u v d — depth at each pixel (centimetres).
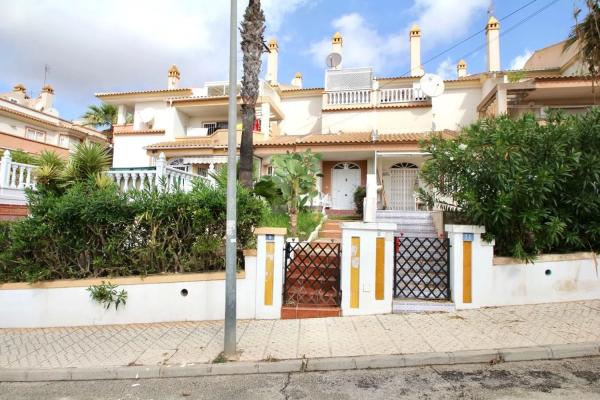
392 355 468
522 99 1561
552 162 620
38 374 459
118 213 641
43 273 639
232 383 431
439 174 730
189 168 1811
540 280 656
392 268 643
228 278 489
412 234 958
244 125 1048
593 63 906
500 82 1562
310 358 470
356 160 1716
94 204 630
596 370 429
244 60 1059
